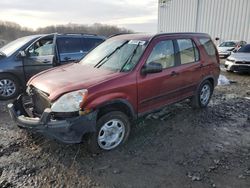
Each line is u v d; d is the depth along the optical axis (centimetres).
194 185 288
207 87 553
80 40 704
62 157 346
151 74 395
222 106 581
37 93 354
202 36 528
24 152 359
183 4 2628
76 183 293
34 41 632
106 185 289
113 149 367
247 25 2091
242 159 345
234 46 1798
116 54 415
